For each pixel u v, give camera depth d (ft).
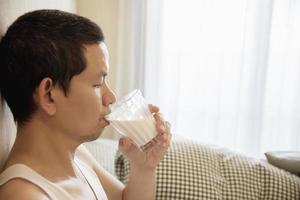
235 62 7.80
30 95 2.15
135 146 3.03
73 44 2.11
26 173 2.10
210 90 8.02
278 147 7.84
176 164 4.32
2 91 2.27
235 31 7.70
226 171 4.58
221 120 8.04
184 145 4.69
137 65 8.07
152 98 8.09
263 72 7.55
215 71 7.93
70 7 6.95
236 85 7.85
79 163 2.82
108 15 8.27
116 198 3.26
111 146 6.07
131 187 3.23
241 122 7.90
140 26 7.93
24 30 2.12
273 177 4.63
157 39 7.90
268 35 7.41
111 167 5.25
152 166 3.13
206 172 4.40
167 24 7.97
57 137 2.28
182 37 7.94
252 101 7.72
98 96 2.26
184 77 8.10
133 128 2.60
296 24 7.45
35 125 2.24
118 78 8.11
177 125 8.22
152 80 8.04
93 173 2.95
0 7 2.30
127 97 2.64
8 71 2.15
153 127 2.72
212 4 7.70
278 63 7.63
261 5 7.39
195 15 7.83
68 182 2.36
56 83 2.11
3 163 2.46
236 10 7.64
